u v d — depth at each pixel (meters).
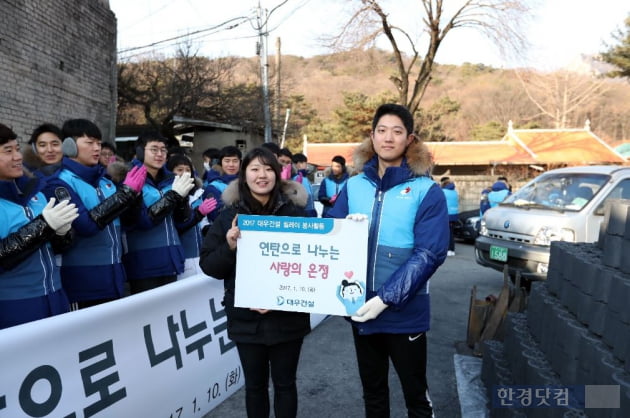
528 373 2.40
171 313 2.62
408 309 2.02
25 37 7.29
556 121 41.62
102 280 2.78
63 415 1.94
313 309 2.01
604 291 1.98
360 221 1.95
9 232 2.22
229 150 4.68
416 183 2.04
